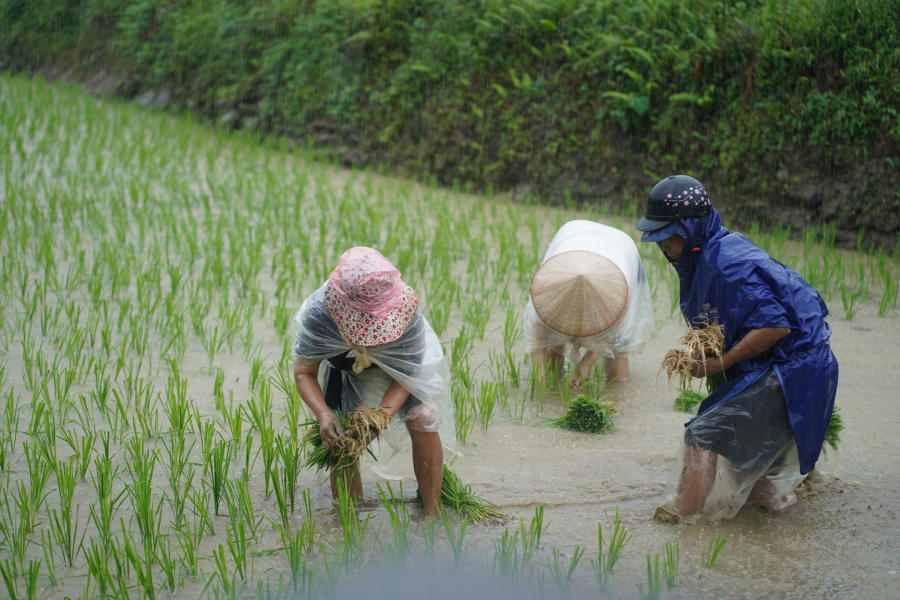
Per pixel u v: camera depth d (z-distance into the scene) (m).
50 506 4.55
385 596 3.75
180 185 12.03
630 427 5.74
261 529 4.38
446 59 13.84
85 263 8.78
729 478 4.36
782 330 4.14
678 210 4.31
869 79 9.73
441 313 7.58
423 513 4.54
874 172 9.83
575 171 12.37
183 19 18.55
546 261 6.00
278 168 13.67
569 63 12.46
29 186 11.27
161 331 7.05
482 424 5.72
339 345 4.11
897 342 7.16
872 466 5.07
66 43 21.53
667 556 4.11
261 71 16.77
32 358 6.39
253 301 7.74
